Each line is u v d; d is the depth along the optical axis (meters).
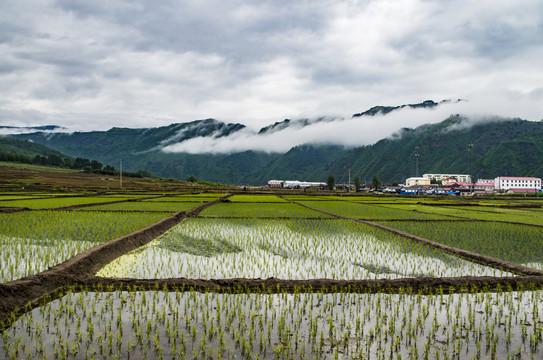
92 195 60.06
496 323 8.88
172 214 28.39
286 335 8.00
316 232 21.69
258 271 13.00
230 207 40.12
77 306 9.28
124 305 9.41
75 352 7.15
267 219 28.28
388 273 13.06
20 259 13.27
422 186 160.38
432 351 7.56
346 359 7.14
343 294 10.48
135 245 16.89
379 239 19.53
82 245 15.71
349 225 24.97
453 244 18.30
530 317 9.23
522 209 48.41
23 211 30.06
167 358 7.00
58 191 68.00
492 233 22.02
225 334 8.00
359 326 8.55
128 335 7.88
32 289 9.55
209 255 15.42
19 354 7.07
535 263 14.77
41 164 173.88
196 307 9.36
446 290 11.02
